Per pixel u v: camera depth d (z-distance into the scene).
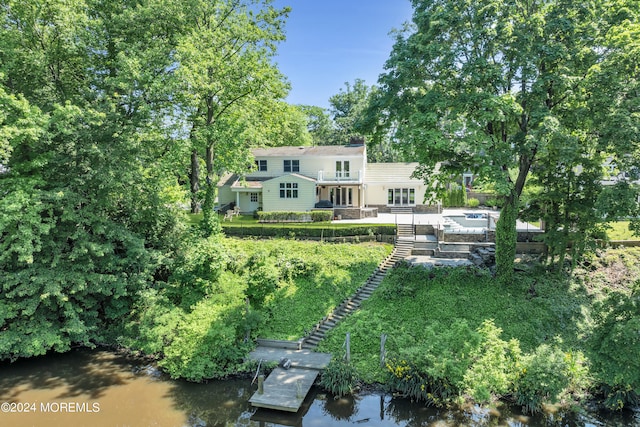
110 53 20.89
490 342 13.45
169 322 16.98
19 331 15.83
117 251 19.81
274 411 13.40
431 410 13.22
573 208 18.20
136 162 18.42
